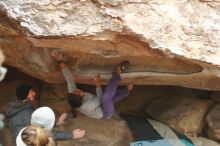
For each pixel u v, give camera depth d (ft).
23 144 12.34
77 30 14.02
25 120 15.46
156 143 18.65
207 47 14.48
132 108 20.81
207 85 17.98
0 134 18.85
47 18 14.03
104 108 17.20
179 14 14.49
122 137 19.16
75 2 14.08
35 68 17.58
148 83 18.34
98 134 19.16
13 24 14.74
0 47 16.99
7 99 20.22
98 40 14.39
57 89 20.31
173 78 17.61
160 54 14.35
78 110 18.58
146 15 14.21
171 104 20.47
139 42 14.40
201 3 14.73
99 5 14.10
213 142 19.06
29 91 15.90
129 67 17.13
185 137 19.02
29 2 14.06
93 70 17.26
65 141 18.89
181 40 14.37
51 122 13.79
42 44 15.29
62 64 16.47
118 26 14.02
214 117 19.66
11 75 21.17
